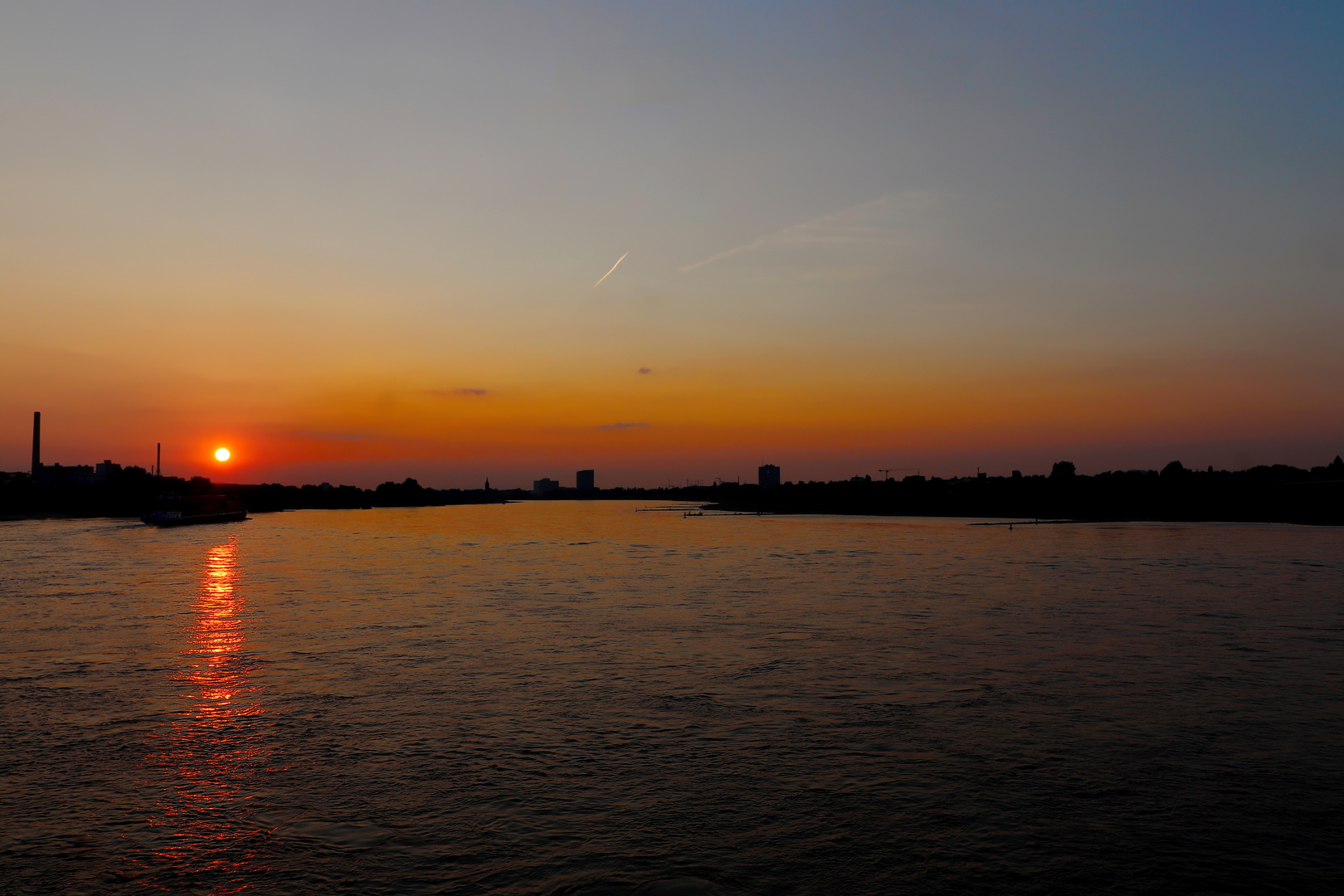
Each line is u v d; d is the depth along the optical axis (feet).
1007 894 52.19
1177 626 144.15
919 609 165.17
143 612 161.38
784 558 297.74
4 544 363.97
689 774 71.41
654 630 141.59
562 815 63.26
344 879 53.83
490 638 133.80
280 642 130.00
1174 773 71.46
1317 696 96.32
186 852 57.26
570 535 474.08
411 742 79.92
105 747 78.28
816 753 76.59
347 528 569.64
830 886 52.95
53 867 55.11
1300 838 59.47
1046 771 72.02
